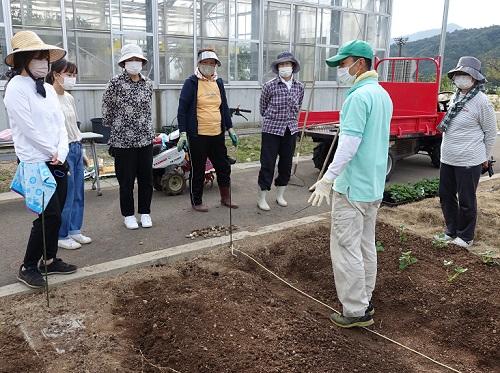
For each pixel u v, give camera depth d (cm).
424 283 438
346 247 356
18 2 1036
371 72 346
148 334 343
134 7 1196
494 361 348
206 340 329
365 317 374
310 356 324
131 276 428
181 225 577
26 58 363
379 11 1716
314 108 1591
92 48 1150
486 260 477
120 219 596
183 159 711
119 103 516
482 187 808
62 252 485
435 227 586
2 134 591
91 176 788
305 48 1538
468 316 393
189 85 589
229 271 439
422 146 991
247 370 301
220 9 1329
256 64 1439
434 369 332
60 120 397
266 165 629
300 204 681
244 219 606
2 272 436
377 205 366
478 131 501
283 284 447
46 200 379
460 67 498
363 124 330
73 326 344
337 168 332
